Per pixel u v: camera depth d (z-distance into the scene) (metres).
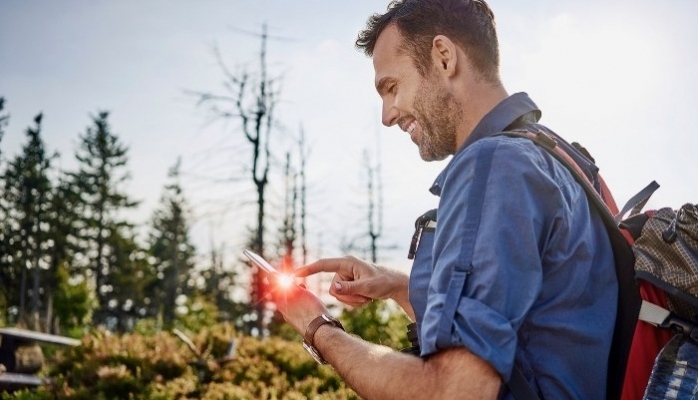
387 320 11.89
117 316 56.69
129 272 55.47
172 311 56.16
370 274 2.20
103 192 57.75
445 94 1.61
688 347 1.35
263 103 20.41
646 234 1.44
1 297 21.50
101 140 58.66
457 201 1.38
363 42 1.77
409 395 1.31
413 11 1.64
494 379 1.24
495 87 1.62
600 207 1.49
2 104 57.38
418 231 1.69
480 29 1.62
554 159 1.45
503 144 1.40
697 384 1.32
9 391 7.27
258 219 20.34
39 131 58.38
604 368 1.40
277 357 7.51
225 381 7.09
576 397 1.35
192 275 56.25
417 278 1.61
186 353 7.78
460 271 1.31
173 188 56.84
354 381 1.44
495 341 1.24
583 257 1.41
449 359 1.27
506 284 1.28
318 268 2.21
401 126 1.72
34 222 56.66
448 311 1.29
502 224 1.31
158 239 58.38
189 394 6.79
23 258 55.91
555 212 1.37
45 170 58.03
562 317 1.38
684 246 1.38
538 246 1.36
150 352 7.48
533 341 1.37
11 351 8.27
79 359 7.80
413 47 1.64
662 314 1.39
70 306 27.67
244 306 38.94
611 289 1.45
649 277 1.39
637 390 1.38
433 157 1.68
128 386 6.75
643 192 1.63
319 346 1.58
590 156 1.83
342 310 12.26
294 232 22.73
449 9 1.62
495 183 1.35
